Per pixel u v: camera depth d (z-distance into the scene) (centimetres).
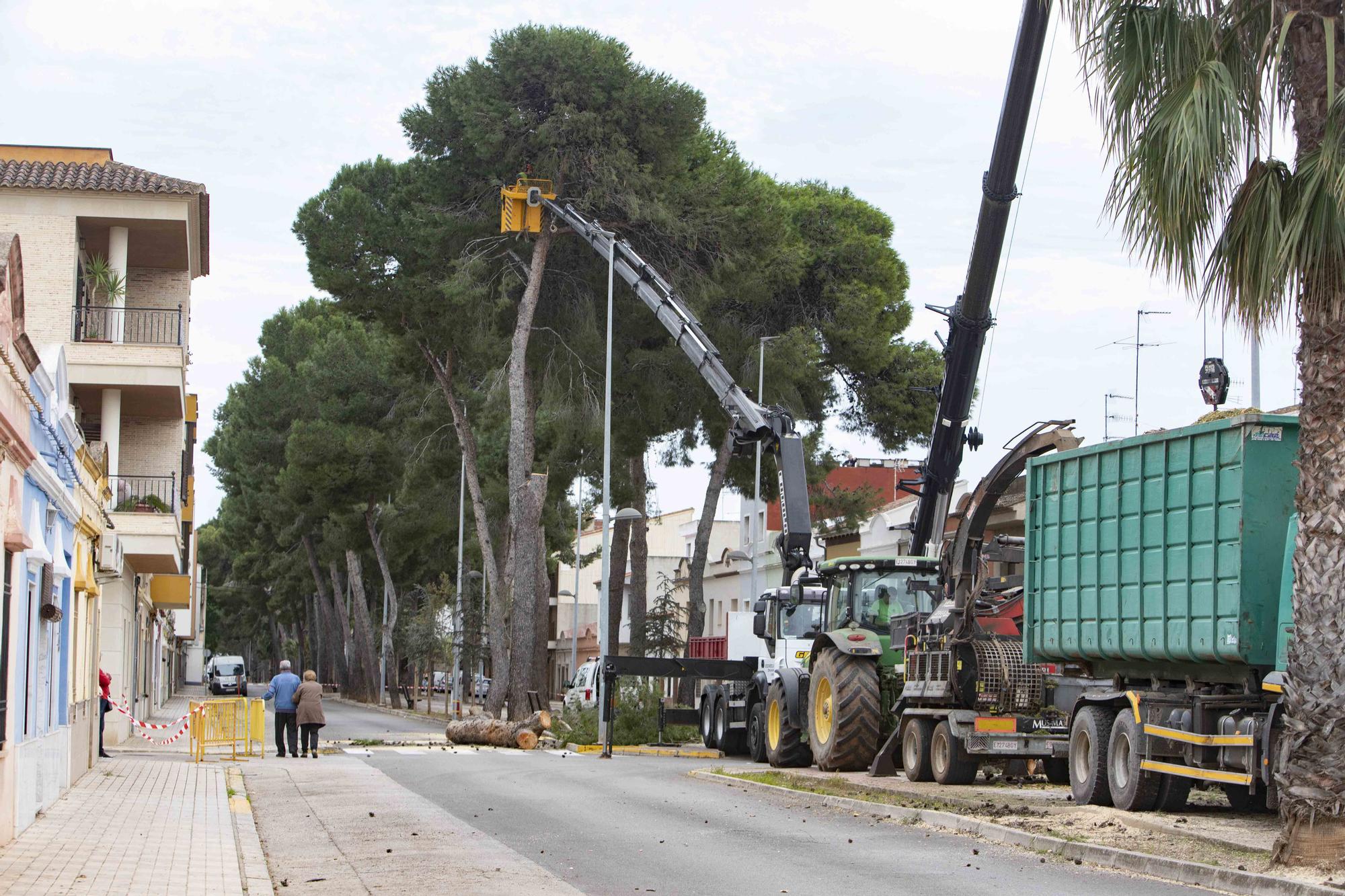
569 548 12744
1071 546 3023
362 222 7231
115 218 6238
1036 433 3256
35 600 2858
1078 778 2967
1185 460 2623
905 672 3878
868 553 9125
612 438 7500
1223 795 3061
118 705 5803
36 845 2394
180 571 7225
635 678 6141
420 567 13300
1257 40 2208
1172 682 2798
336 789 3522
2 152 7300
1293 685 2064
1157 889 1950
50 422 2986
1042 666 3441
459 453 9669
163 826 2678
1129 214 2227
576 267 7162
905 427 8188
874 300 7888
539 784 3697
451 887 1941
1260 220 2106
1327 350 2084
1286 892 1862
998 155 3550
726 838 2530
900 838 2541
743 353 7488
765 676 4859
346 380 10400
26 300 6112
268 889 1914
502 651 7400
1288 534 2420
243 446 12119
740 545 13550
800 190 8706
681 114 6756
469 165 6912
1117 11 2208
